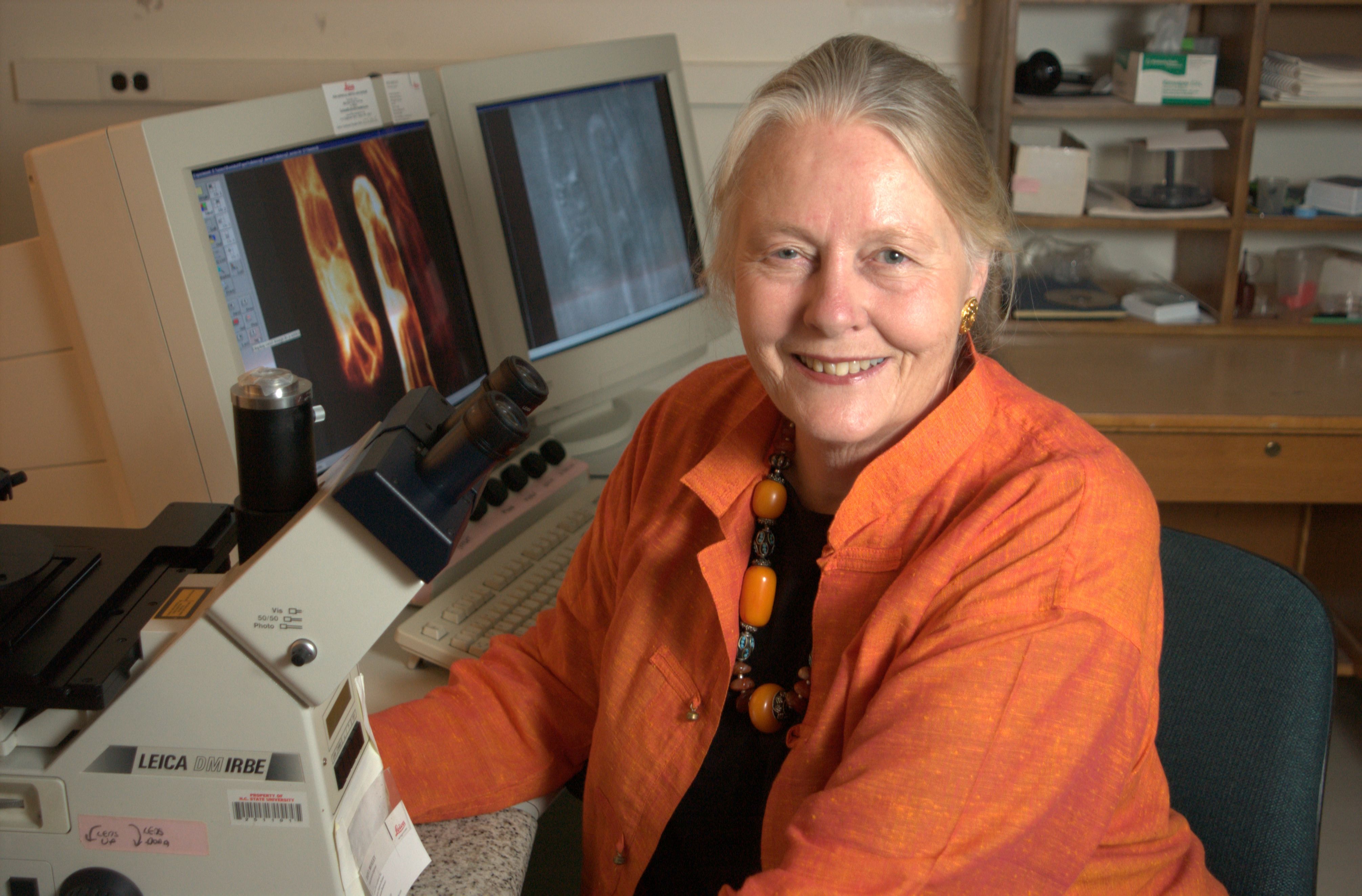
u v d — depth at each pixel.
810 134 0.85
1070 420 0.94
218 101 2.39
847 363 0.90
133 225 1.08
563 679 1.11
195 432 1.14
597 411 1.95
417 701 1.06
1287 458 2.00
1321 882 2.06
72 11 2.37
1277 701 1.07
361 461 0.68
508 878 0.91
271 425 0.78
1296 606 1.09
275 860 0.75
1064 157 2.33
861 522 0.92
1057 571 0.80
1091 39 2.52
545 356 1.74
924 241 0.85
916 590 0.84
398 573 0.70
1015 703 0.76
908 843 0.73
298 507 0.81
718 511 1.01
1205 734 1.09
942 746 0.75
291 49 2.41
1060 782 0.75
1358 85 2.25
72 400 1.19
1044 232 2.62
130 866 0.75
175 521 0.89
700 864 1.05
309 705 0.72
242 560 0.82
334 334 1.30
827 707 0.88
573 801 1.59
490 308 1.63
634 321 1.91
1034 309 2.45
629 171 1.90
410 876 0.87
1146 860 0.89
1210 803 1.08
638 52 1.90
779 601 1.02
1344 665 2.45
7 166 2.45
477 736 1.04
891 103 0.84
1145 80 2.30
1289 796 1.04
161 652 0.72
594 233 1.82
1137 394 2.06
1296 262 2.52
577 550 1.20
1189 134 2.38
